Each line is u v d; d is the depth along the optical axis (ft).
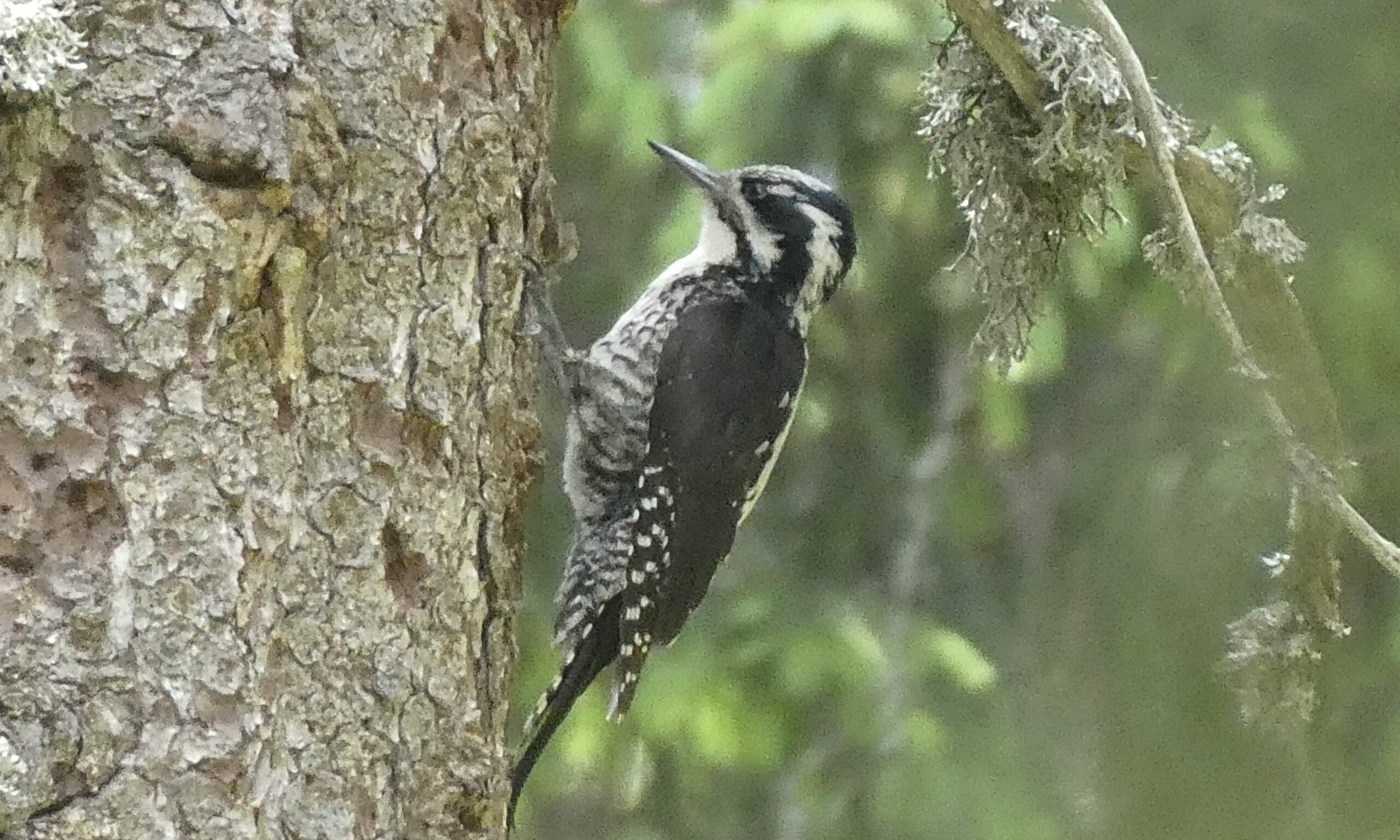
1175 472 44.34
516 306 23.47
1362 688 42.39
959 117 27.63
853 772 39.91
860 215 40.24
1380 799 42.11
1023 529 45.75
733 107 38.93
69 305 18.62
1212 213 26.02
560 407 43.11
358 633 20.42
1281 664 27.43
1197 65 39.11
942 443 43.14
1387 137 40.29
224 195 19.07
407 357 21.40
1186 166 25.73
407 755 20.72
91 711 18.07
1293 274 40.16
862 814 39.73
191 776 18.39
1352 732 42.55
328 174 20.02
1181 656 44.09
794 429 42.16
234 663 18.81
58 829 17.71
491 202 22.91
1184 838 43.19
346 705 20.24
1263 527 43.55
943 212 40.11
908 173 39.45
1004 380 30.42
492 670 22.45
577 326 42.88
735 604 40.34
